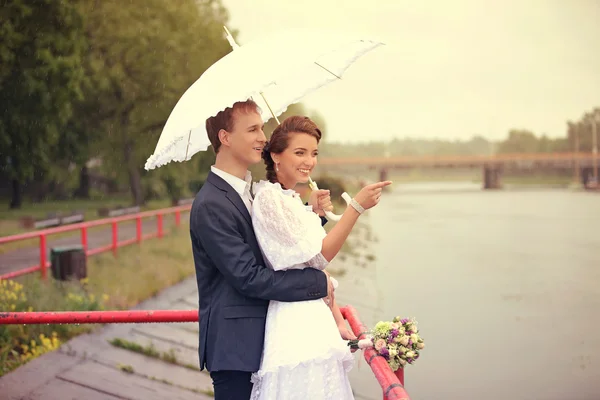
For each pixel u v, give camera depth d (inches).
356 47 114.6
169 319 136.1
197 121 93.3
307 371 93.7
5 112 922.7
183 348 334.6
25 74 886.4
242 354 93.8
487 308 587.2
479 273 827.4
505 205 2930.6
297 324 94.0
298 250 92.4
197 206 96.7
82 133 1375.5
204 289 98.7
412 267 859.4
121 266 523.2
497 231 1557.6
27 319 139.6
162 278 500.1
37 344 319.3
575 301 630.5
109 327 357.1
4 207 1643.7
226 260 93.4
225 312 95.1
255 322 95.4
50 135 985.5
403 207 2746.1
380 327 101.9
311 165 107.1
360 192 94.1
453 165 4761.3
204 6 1375.5
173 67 1330.0
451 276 789.9
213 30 1342.3
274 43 99.2
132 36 1255.5
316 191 108.1
